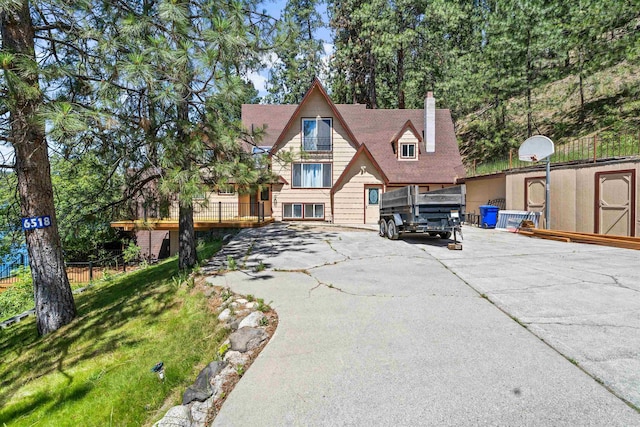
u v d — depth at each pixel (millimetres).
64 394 3912
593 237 10359
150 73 5227
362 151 19531
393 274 6734
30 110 4875
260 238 12414
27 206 6445
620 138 13484
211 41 5750
